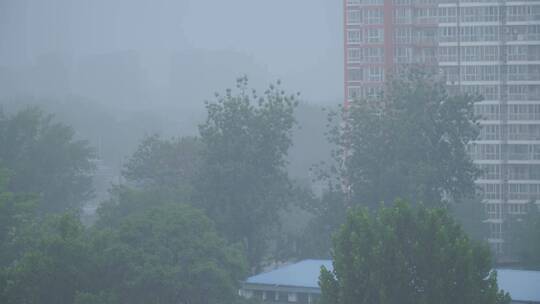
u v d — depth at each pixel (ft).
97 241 357.00
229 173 496.64
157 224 371.35
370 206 534.37
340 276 286.87
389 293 276.00
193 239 371.76
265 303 399.24
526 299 358.64
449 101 540.11
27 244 396.78
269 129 515.91
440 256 276.00
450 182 540.11
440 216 293.02
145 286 350.43
